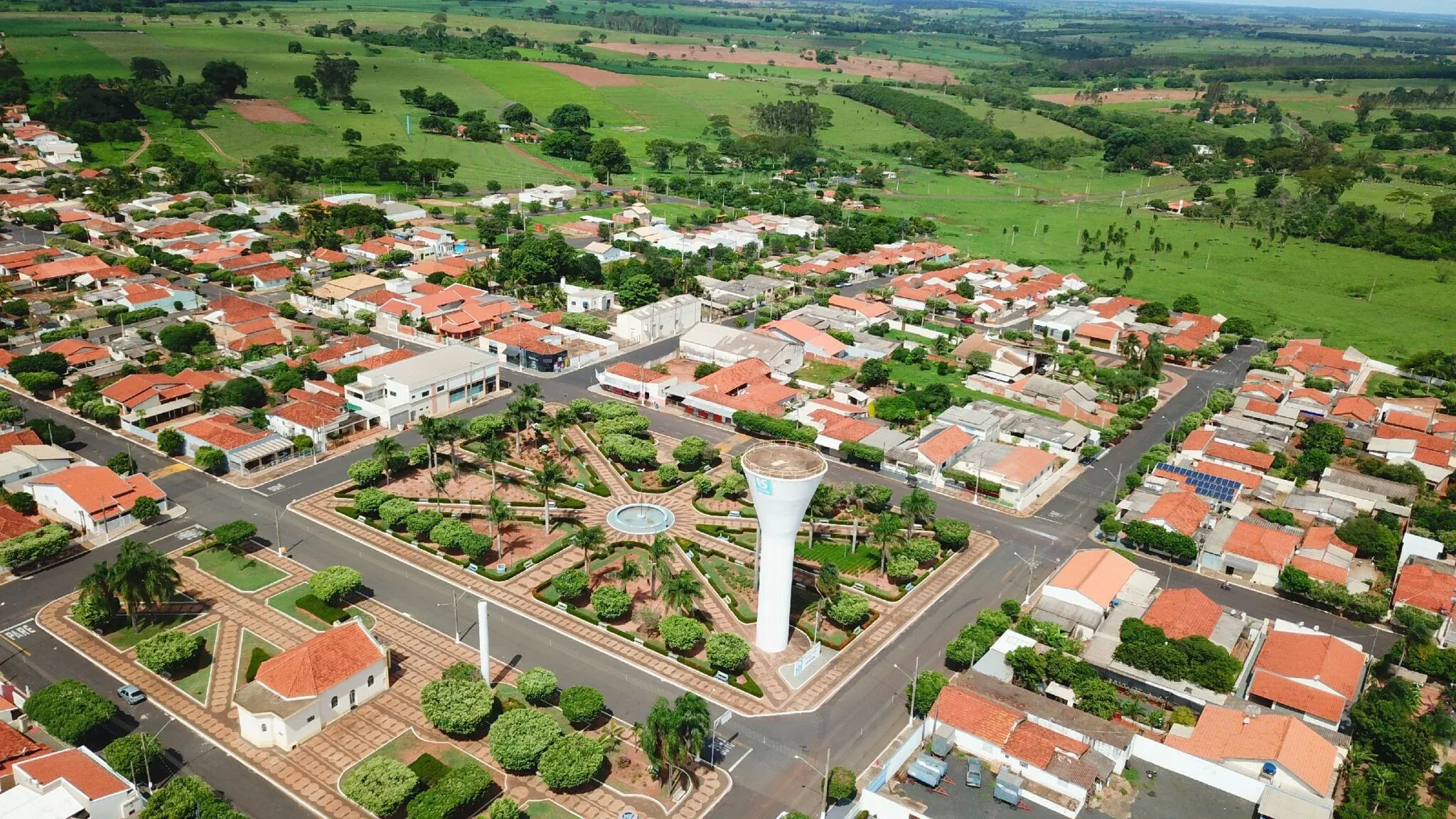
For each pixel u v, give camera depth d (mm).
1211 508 182375
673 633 133375
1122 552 169375
